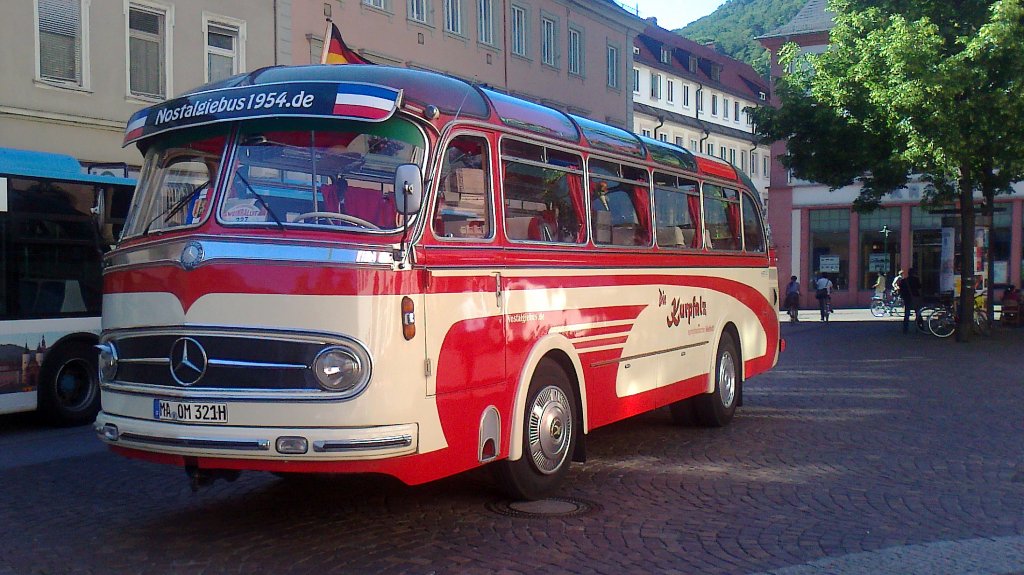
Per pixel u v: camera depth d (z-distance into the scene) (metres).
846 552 6.26
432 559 6.06
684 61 66.38
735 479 8.43
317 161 6.19
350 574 5.75
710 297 11.09
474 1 32.94
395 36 29.47
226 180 6.27
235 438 5.79
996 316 36.69
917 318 27.50
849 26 24.25
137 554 6.18
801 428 11.16
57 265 11.97
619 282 8.85
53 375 11.86
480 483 8.21
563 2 37.91
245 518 7.09
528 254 7.37
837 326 31.86
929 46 21.28
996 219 44.12
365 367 5.75
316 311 5.75
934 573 5.82
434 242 6.27
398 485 8.16
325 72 6.59
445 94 6.73
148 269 6.20
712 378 11.00
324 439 5.69
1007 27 20.80
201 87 6.93
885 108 22.91
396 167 6.20
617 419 8.79
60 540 6.52
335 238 5.89
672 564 5.99
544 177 7.75
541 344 7.42
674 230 10.26
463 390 6.48
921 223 45.91
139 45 22.77
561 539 6.52
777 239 48.84
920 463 9.12
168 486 8.23
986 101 21.41
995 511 7.36
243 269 5.86
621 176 9.12
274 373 5.79
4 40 20.05
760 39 48.75
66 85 21.16
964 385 15.20
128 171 13.57
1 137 20.05
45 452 10.09
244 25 24.89
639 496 7.79
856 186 47.00
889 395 14.05
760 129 26.36
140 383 6.23
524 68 35.69
